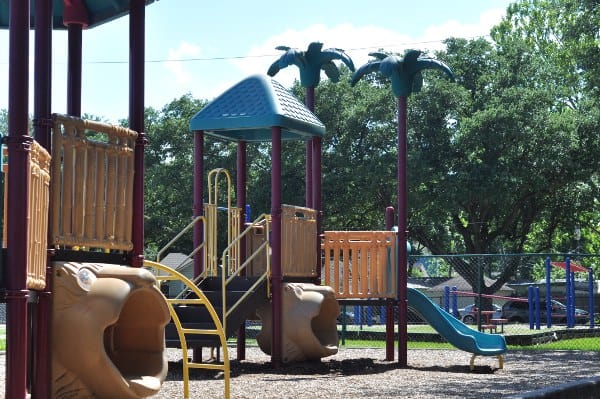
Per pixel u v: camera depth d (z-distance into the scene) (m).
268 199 49.66
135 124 9.12
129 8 9.23
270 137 17.17
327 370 14.58
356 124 50.59
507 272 52.81
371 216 55.59
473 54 53.81
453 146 49.31
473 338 15.08
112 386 7.93
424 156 48.69
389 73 15.60
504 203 49.22
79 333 7.87
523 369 15.17
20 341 6.75
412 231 56.00
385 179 49.28
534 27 58.28
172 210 57.56
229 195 15.92
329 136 52.06
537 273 77.56
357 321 35.66
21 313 6.78
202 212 15.52
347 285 16.38
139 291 8.38
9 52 6.89
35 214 7.24
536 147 49.19
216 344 13.46
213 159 54.47
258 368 14.71
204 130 15.53
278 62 17.11
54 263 8.02
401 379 13.04
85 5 10.24
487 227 53.34
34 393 7.87
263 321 15.48
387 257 16.30
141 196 9.12
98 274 8.20
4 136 6.88
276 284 14.85
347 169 49.81
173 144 59.16
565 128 49.06
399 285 15.88
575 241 66.81
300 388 11.52
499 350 15.09
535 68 53.31
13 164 6.82
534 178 48.56
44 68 8.04
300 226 15.66
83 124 8.30
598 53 29.70
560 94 53.81
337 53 16.86
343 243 16.52
